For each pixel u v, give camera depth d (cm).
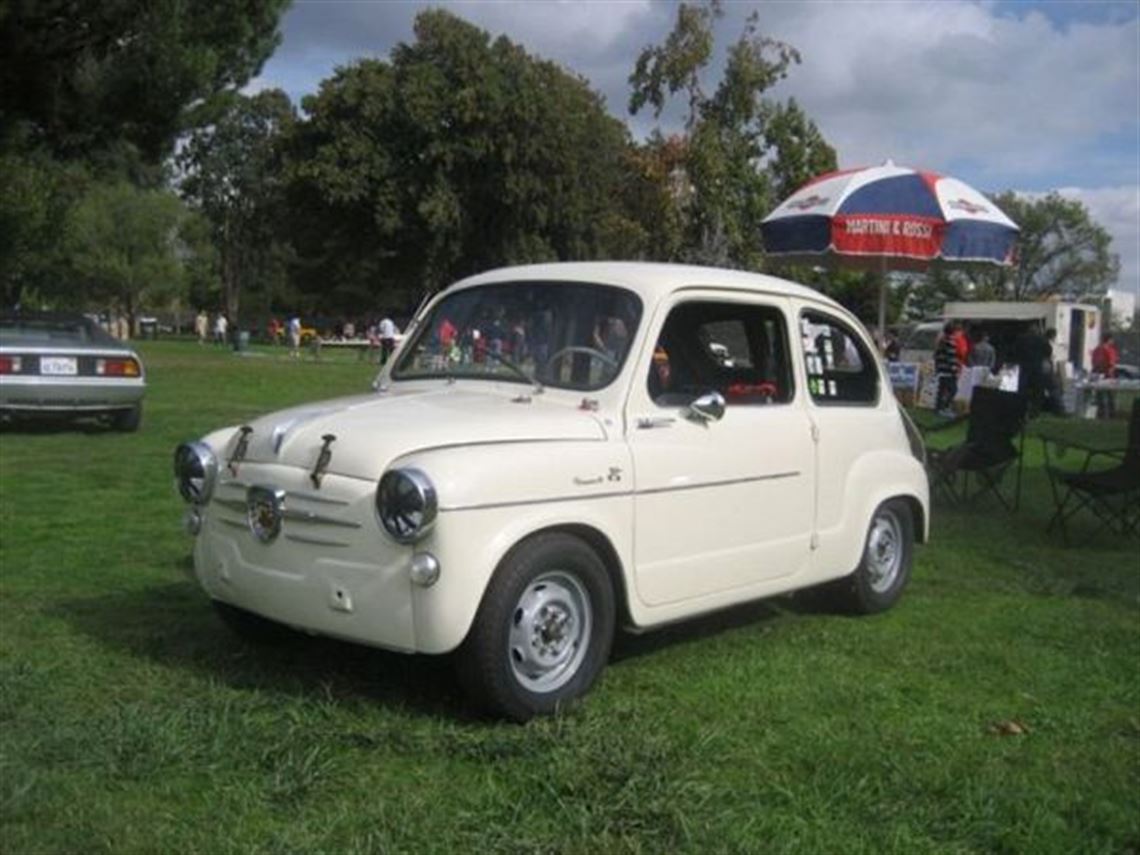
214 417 1706
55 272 4441
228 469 520
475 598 456
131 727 452
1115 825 404
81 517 900
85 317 1520
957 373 2172
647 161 2733
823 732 481
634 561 519
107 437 1420
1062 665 584
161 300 7400
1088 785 437
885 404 697
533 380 550
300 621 489
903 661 586
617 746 448
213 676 529
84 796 402
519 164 5394
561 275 584
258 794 407
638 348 538
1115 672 574
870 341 694
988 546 891
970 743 475
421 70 5294
